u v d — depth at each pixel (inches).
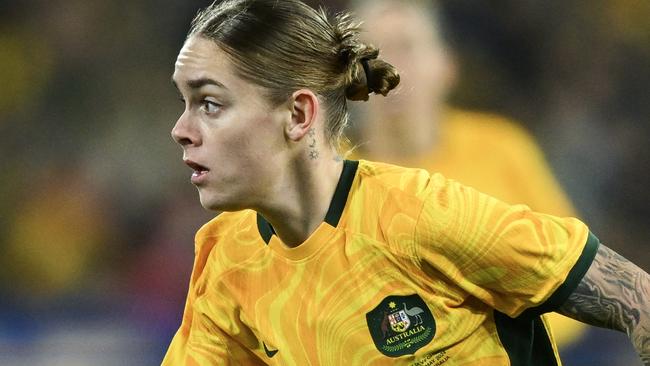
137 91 897.5
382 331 263.9
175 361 296.7
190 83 257.6
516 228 254.1
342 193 269.4
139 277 808.3
